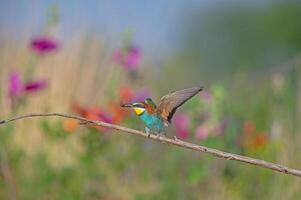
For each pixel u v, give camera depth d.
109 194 12.31
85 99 13.88
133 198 12.27
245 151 12.51
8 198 12.02
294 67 14.70
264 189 12.28
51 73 13.84
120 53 13.09
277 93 13.70
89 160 12.08
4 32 14.20
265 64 31.17
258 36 33.97
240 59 29.48
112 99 12.73
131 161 12.45
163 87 15.34
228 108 12.84
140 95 12.49
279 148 12.51
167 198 12.27
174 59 17.11
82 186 12.24
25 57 13.85
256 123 14.05
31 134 12.67
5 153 12.09
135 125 12.33
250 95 14.92
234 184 12.34
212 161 12.38
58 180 12.22
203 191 12.39
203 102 12.45
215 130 12.42
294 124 13.09
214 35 31.88
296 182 12.25
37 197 12.13
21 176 12.22
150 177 12.47
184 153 12.43
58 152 12.55
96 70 14.13
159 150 12.57
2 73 13.66
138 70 13.43
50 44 12.37
